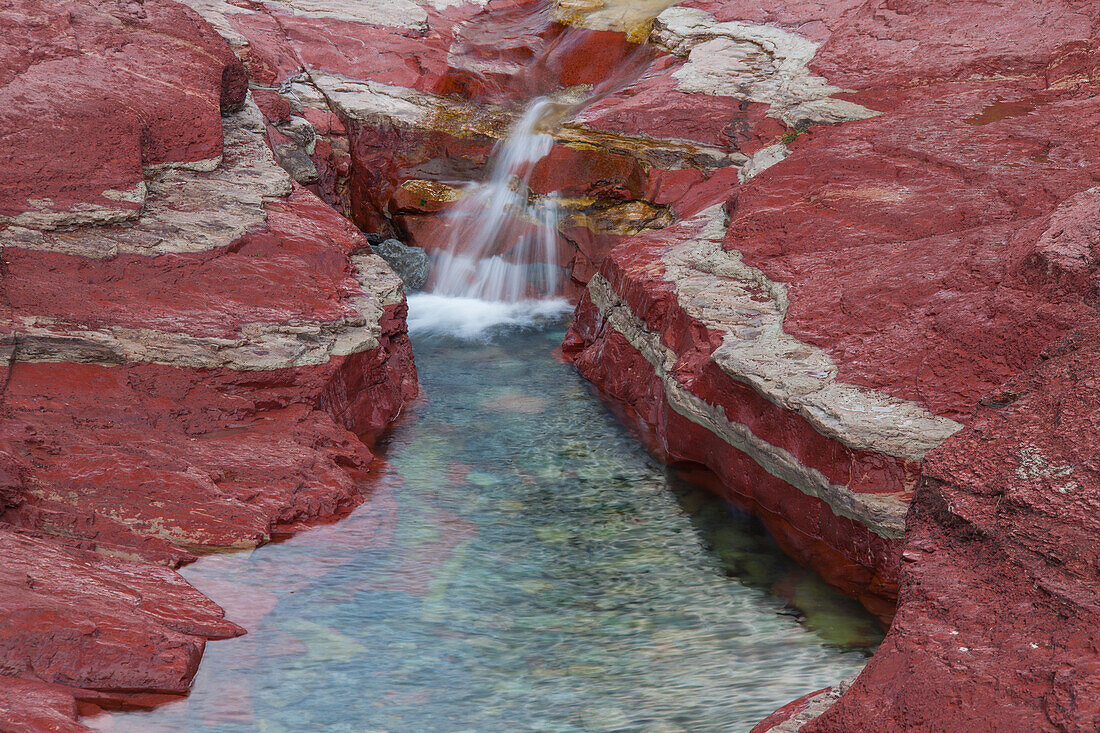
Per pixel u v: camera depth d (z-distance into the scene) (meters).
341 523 6.51
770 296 8.41
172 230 8.27
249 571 5.74
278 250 8.72
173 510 5.98
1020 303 6.41
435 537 6.46
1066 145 9.38
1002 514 3.44
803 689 4.80
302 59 14.98
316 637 5.15
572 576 6.07
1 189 7.70
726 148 12.66
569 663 5.07
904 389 6.44
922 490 3.83
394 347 9.17
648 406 8.83
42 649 4.27
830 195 9.34
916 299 7.21
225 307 7.79
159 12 10.62
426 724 4.48
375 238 13.70
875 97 12.60
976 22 13.58
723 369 7.28
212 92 9.91
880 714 3.08
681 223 10.78
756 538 6.70
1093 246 6.36
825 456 6.33
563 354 10.90
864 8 14.99
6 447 5.91
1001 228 7.52
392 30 16.20
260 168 10.05
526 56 16.31
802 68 13.95
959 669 3.02
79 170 8.12
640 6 16.86
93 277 7.54
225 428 7.10
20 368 6.71
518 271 12.98
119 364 7.01
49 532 5.53
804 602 5.83
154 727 4.23
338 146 13.60
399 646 5.14
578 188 12.99
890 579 5.86
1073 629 2.94
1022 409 3.84
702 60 14.58
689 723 4.49
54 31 9.38
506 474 7.63
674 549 6.50
